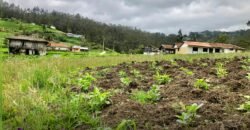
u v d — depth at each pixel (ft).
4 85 18.39
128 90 18.19
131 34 467.93
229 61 33.76
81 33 495.00
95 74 27.17
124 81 20.92
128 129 11.05
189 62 35.37
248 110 12.19
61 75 22.93
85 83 19.38
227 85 17.79
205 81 19.06
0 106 8.54
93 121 11.88
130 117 12.30
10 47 228.43
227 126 10.47
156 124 11.38
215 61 34.96
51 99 15.61
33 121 11.50
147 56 53.72
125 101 15.23
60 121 11.96
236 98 14.34
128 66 33.27
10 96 15.31
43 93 16.47
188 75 22.97
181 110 12.33
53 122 11.87
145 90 18.19
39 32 432.25
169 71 26.09
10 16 548.31
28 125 11.33
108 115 13.06
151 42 433.48
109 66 34.86
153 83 20.33
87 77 22.27
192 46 212.43
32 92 15.89
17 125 11.59
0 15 529.86
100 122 11.84
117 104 14.69
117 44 424.05
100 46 410.31
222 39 279.69
